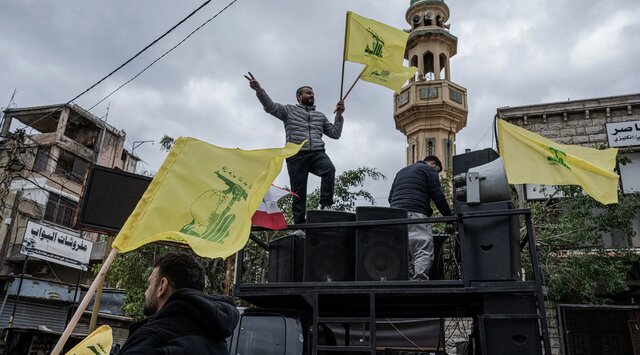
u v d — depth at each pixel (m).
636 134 15.67
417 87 26.14
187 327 2.09
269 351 5.08
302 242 5.73
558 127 16.61
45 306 20.50
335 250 5.32
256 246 13.49
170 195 4.36
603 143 15.95
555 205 13.58
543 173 7.32
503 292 4.59
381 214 5.27
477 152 5.67
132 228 4.13
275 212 5.30
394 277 5.03
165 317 2.11
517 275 4.84
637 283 13.83
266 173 4.54
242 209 4.41
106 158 31.05
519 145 7.51
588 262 12.41
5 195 17.61
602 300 13.16
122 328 19.33
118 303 19.25
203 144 4.66
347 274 5.27
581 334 12.03
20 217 24.91
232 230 4.30
